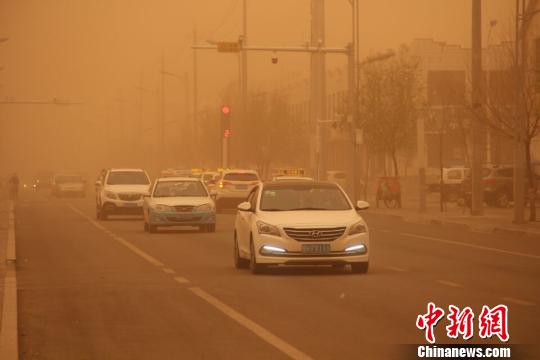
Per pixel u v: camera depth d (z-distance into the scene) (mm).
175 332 24625
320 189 39531
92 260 45312
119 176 84750
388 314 27156
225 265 42375
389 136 102938
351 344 22578
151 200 65438
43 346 23062
